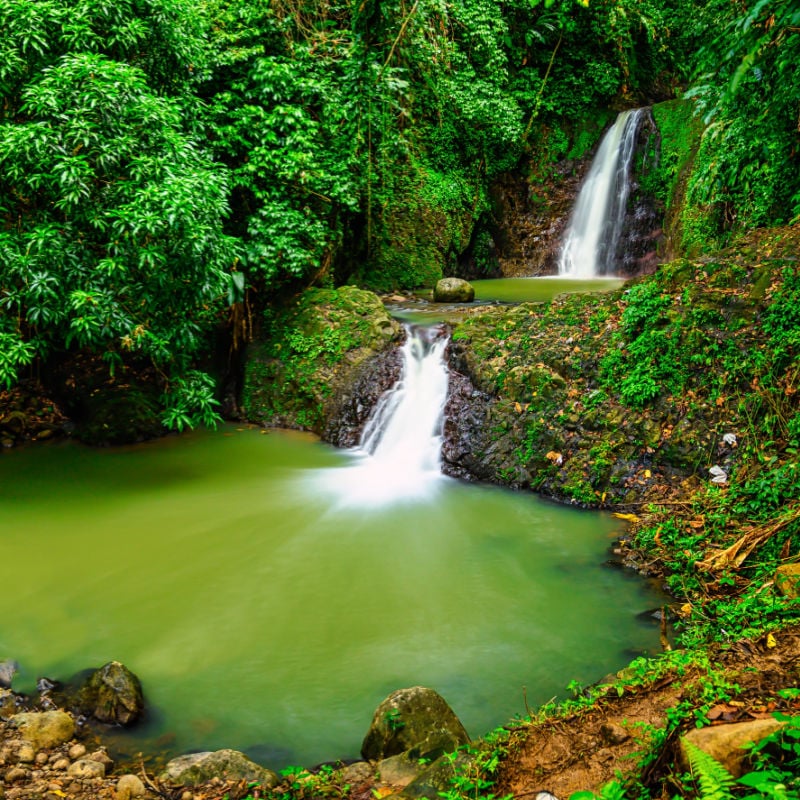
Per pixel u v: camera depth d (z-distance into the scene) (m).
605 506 6.86
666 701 3.43
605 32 16.11
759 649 3.71
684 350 7.20
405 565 5.90
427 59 12.78
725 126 9.56
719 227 10.85
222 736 3.91
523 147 16.03
